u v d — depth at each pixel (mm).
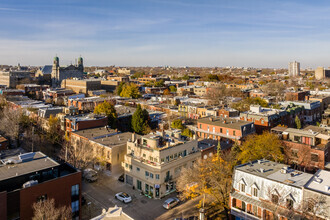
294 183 39469
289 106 120062
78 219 47125
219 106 125875
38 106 121625
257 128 95750
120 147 67312
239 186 44625
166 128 99750
